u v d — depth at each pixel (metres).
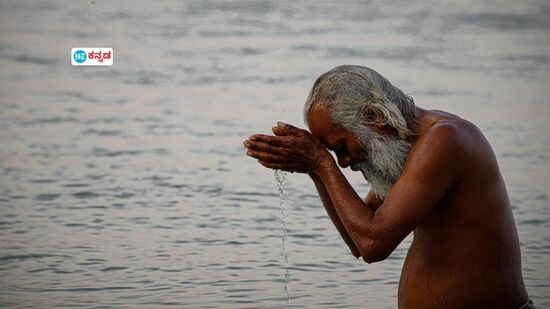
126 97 21.19
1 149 16.31
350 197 6.25
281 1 35.25
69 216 12.60
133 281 10.12
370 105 6.26
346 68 6.38
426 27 30.59
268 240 11.60
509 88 22.00
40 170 15.03
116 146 16.69
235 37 29.14
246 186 14.17
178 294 9.75
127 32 29.66
